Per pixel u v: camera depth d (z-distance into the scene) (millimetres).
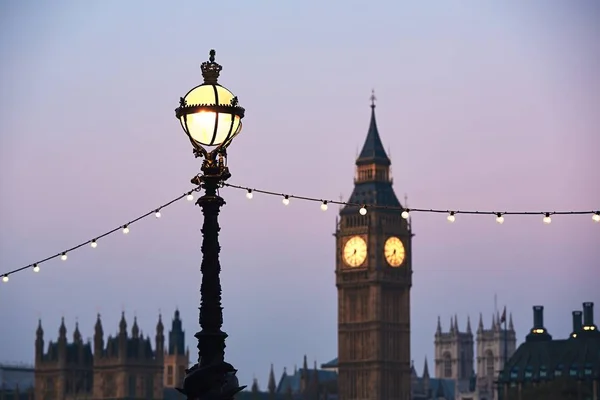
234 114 34062
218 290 34375
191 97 34031
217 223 34594
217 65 35125
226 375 33719
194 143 34500
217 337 34094
